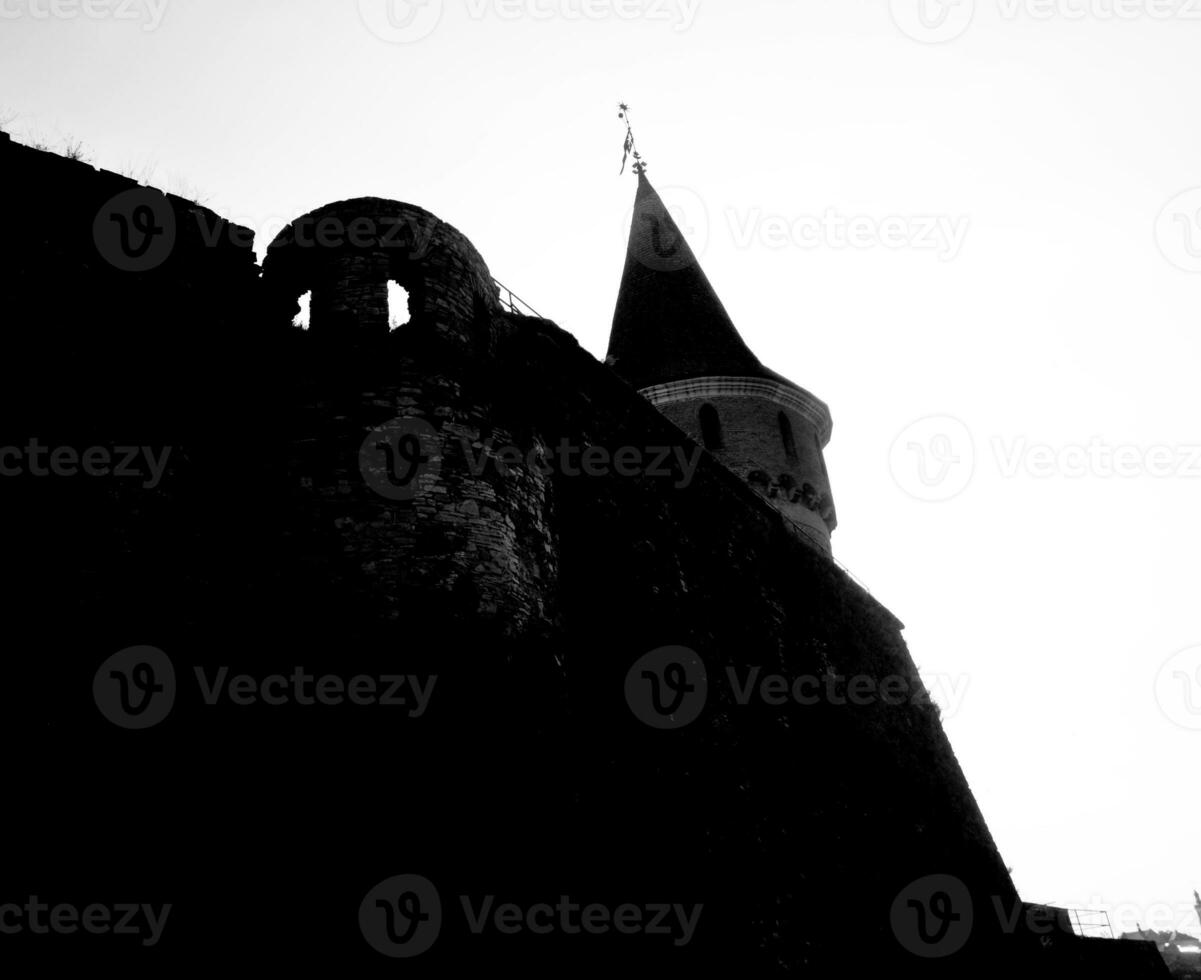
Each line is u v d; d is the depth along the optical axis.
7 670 8.52
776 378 28.69
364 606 10.38
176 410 10.91
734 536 20.03
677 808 13.47
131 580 9.66
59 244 10.56
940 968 18.88
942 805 23.11
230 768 9.31
